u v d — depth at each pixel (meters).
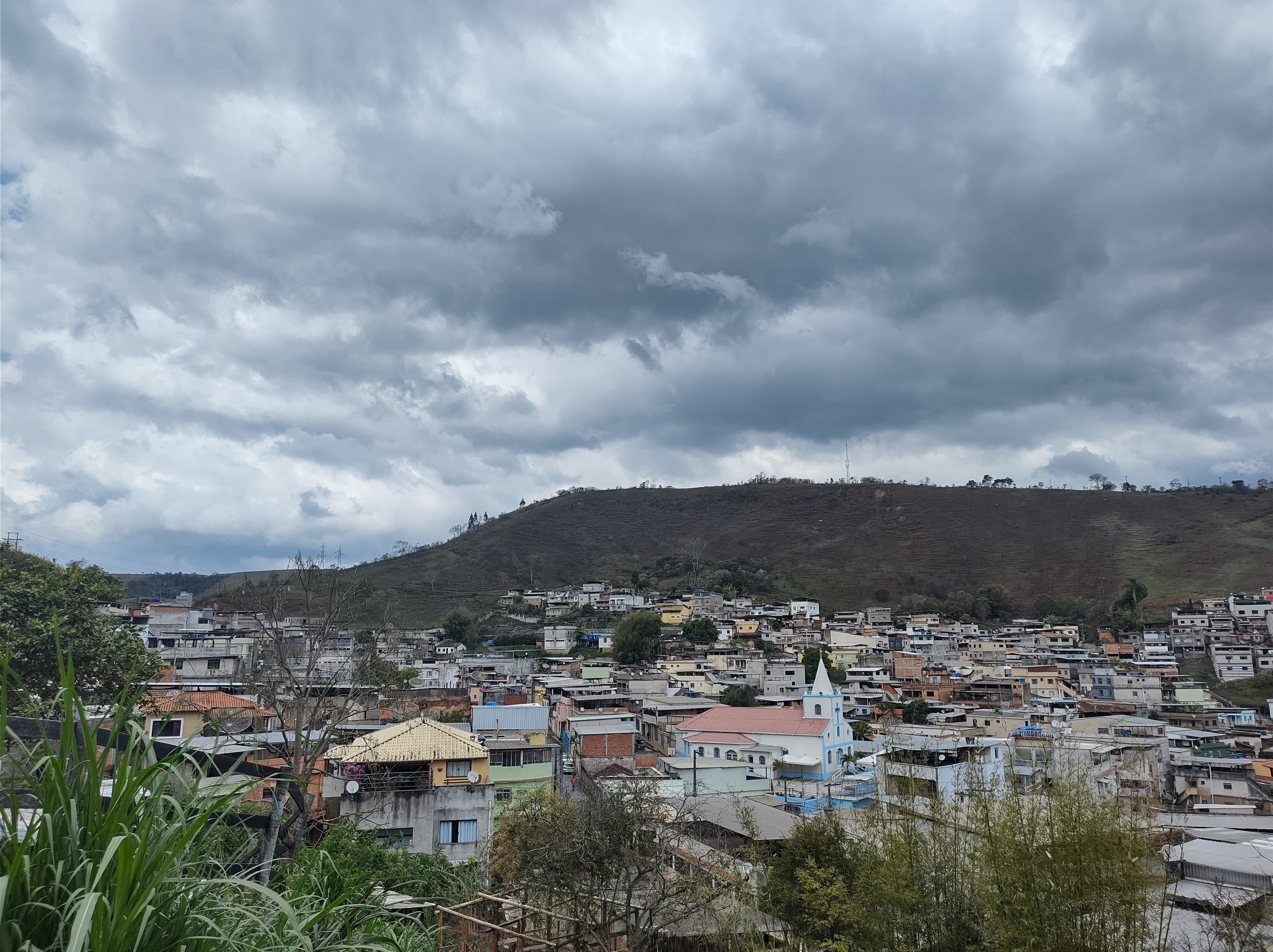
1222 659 109.50
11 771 5.43
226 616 84.81
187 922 5.19
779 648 121.69
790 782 58.09
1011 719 73.88
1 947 4.39
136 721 5.72
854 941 19.45
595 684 87.31
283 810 18.45
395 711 50.09
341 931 8.56
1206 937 16.44
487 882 25.14
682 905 20.25
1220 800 55.53
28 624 38.19
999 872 14.00
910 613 161.62
